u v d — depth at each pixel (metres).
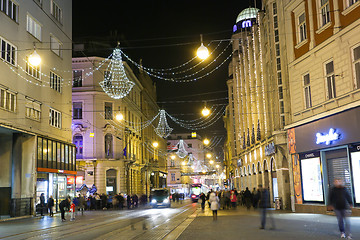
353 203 19.06
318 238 11.85
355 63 18.78
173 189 108.44
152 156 78.06
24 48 29.91
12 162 30.12
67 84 38.66
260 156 37.00
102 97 51.75
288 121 26.09
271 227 15.49
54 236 15.83
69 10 39.72
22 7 29.75
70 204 26.72
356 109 18.48
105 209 41.50
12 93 28.05
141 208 40.28
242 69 48.38
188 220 22.00
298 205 24.56
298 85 24.45
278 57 28.88
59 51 37.06
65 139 37.81
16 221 25.14
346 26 19.19
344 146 19.77
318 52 21.97
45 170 32.50
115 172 52.00
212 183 126.06
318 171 22.45
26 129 29.69
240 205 40.53
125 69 55.12
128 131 56.47
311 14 22.66
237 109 56.06
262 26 33.69
